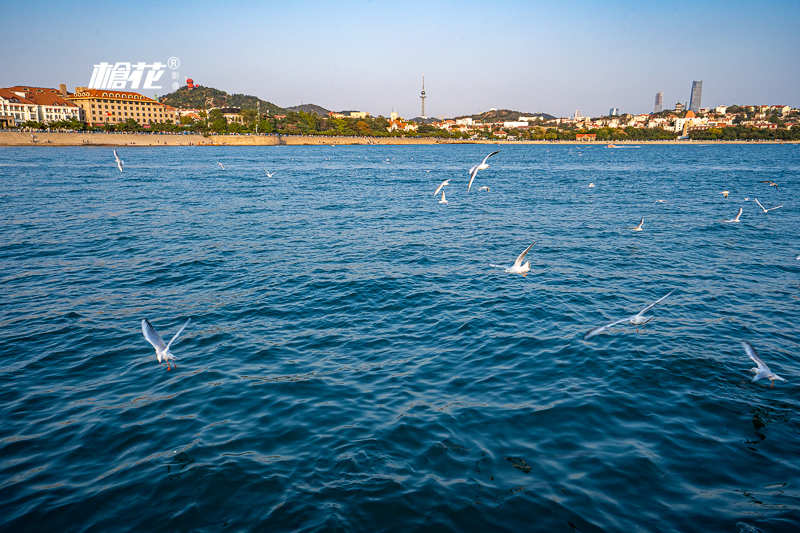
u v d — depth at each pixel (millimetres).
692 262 31734
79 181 79875
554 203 59750
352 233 40594
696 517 10969
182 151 197125
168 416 14781
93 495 11664
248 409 15117
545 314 22562
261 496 11578
